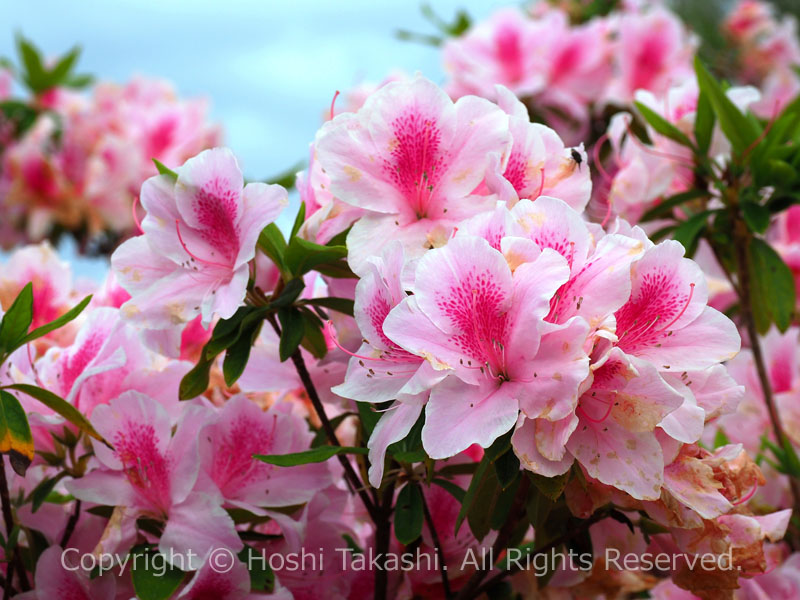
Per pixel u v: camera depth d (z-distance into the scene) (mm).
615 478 665
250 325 747
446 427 663
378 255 715
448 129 726
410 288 672
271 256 746
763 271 917
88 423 734
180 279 737
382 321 694
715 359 678
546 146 743
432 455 658
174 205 737
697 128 901
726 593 733
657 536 750
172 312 729
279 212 714
